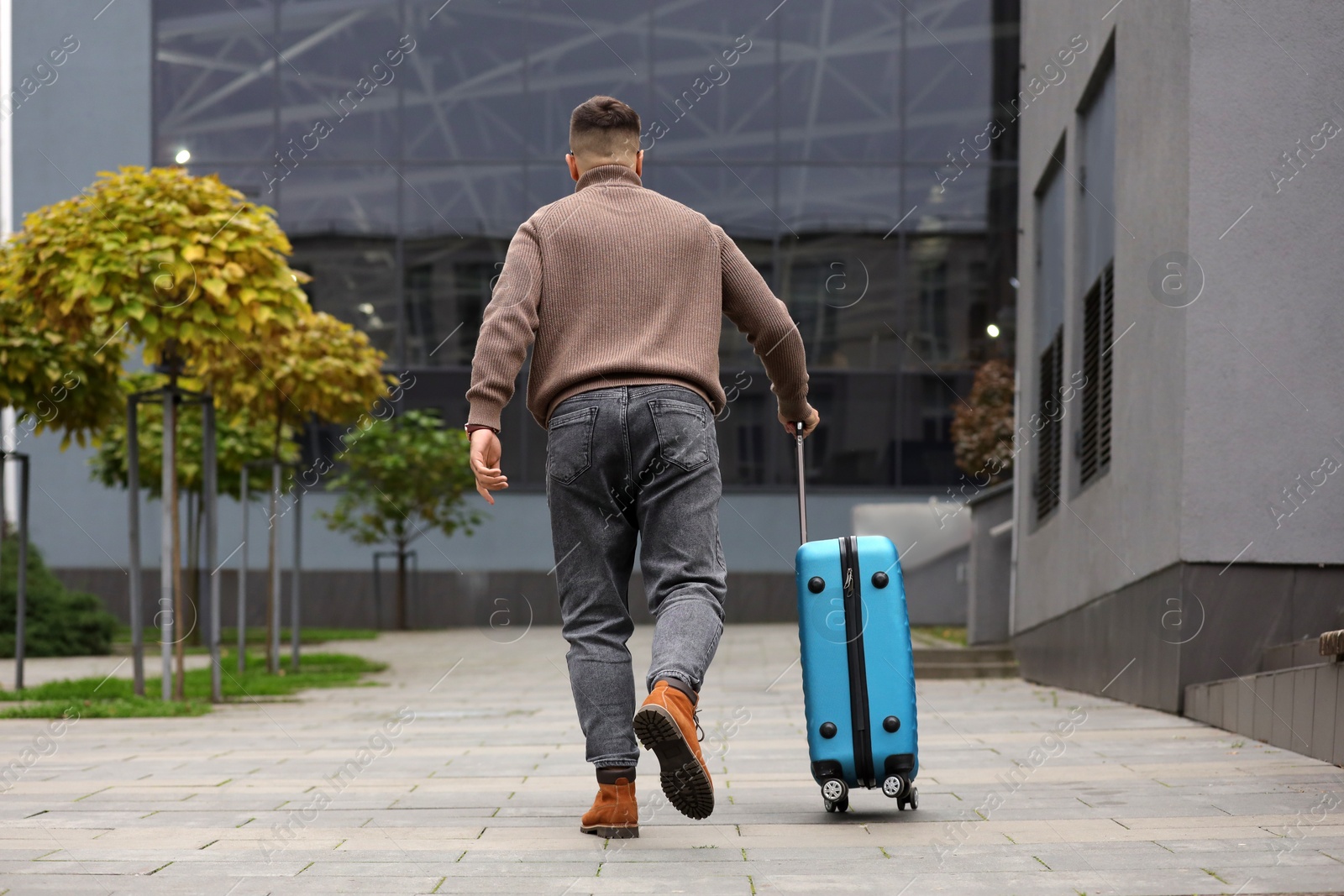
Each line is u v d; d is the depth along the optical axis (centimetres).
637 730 286
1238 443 665
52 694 985
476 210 2370
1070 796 389
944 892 254
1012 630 1348
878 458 2319
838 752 351
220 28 2386
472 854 303
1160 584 722
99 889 265
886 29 2319
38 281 862
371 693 1073
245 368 1055
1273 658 656
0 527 1848
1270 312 661
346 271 2370
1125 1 838
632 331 330
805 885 262
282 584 2377
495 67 2364
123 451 1700
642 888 261
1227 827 329
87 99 2394
